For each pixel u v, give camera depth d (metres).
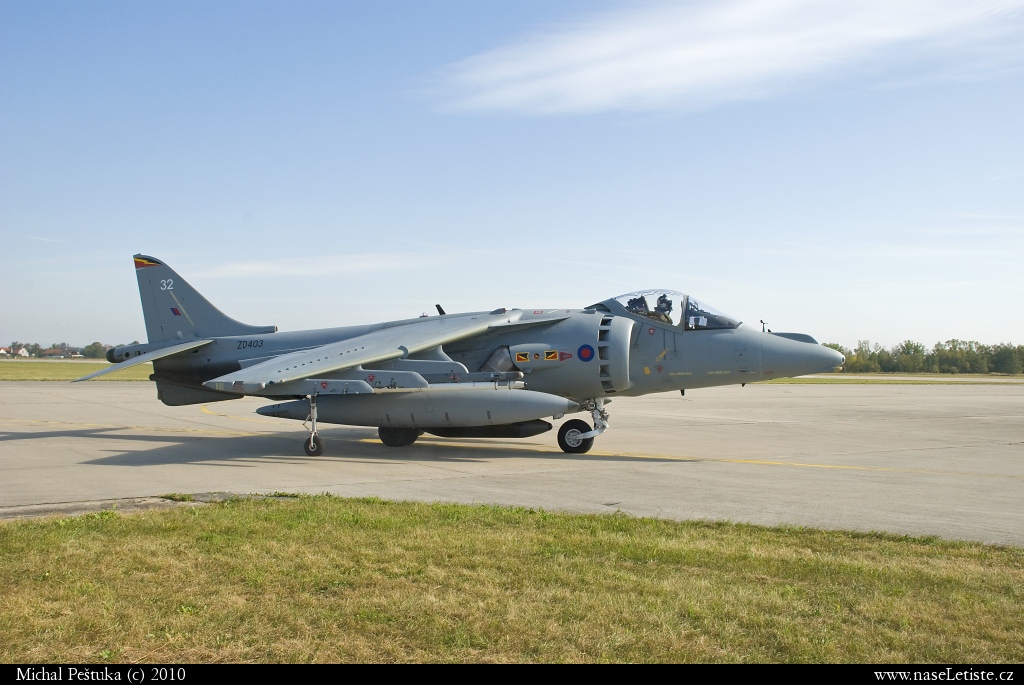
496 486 11.52
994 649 4.90
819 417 26.48
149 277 20.12
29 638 4.89
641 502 10.20
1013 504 10.16
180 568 6.42
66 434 19.56
